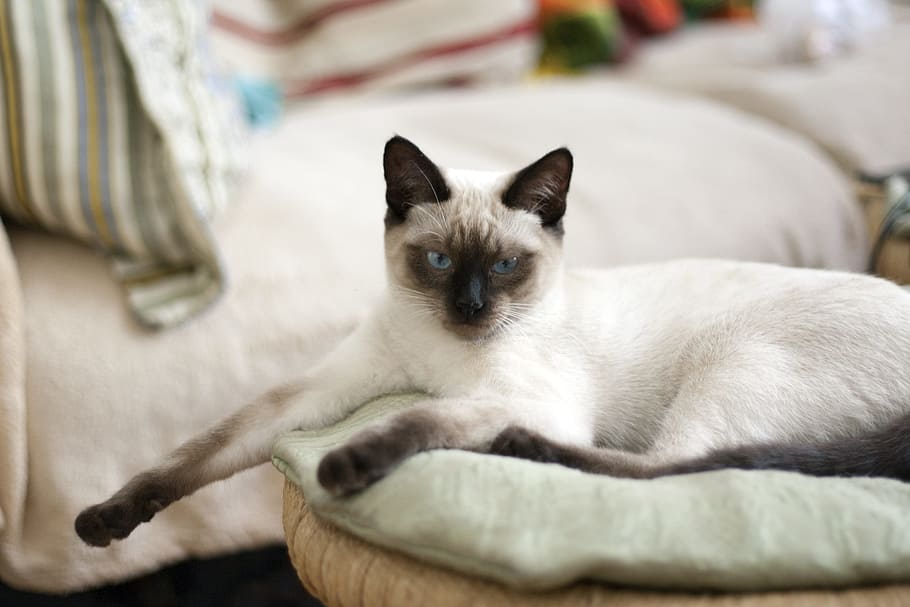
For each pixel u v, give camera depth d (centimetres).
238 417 121
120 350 155
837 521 84
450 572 86
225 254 174
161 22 181
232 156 192
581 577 81
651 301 131
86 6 167
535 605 81
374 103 273
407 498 90
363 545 93
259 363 162
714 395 109
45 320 155
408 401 118
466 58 287
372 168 211
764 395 107
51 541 148
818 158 233
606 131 235
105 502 112
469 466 92
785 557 81
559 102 259
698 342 121
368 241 181
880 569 81
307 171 205
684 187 208
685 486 90
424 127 241
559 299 129
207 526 159
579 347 125
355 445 94
